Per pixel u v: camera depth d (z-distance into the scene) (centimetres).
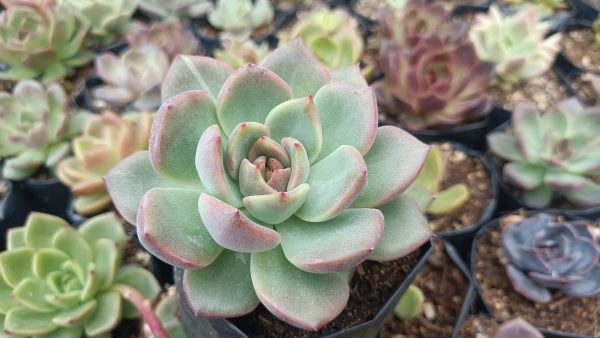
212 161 12
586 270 21
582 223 22
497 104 30
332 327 15
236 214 11
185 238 12
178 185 14
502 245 22
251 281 13
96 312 20
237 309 13
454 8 38
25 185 27
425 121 27
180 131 13
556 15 38
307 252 13
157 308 20
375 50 34
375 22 37
